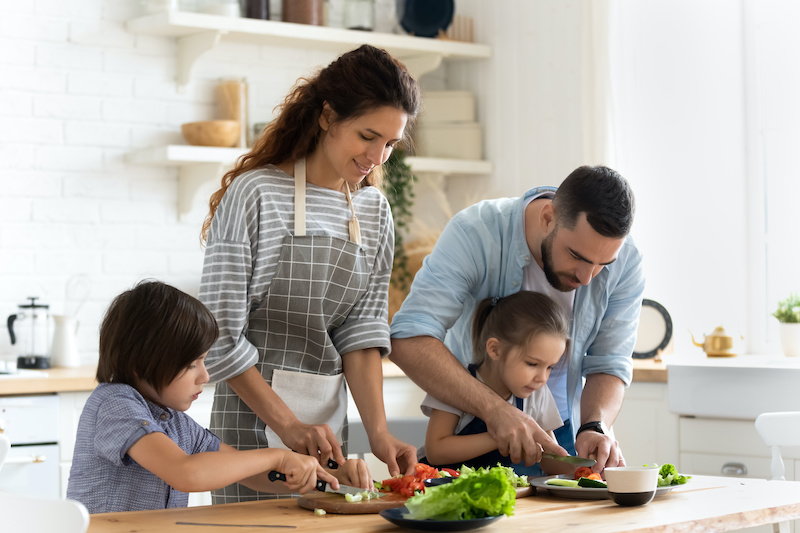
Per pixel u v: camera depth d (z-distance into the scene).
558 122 4.04
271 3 4.06
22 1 3.57
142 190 3.79
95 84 3.70
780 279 3.71
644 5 3.83
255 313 1.87
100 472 1.57
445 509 1.36
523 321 2.00
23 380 2.95
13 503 1.22
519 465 2.02
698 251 3.80
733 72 3.77
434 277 2.07
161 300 1.63
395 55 4.25
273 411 1.77
